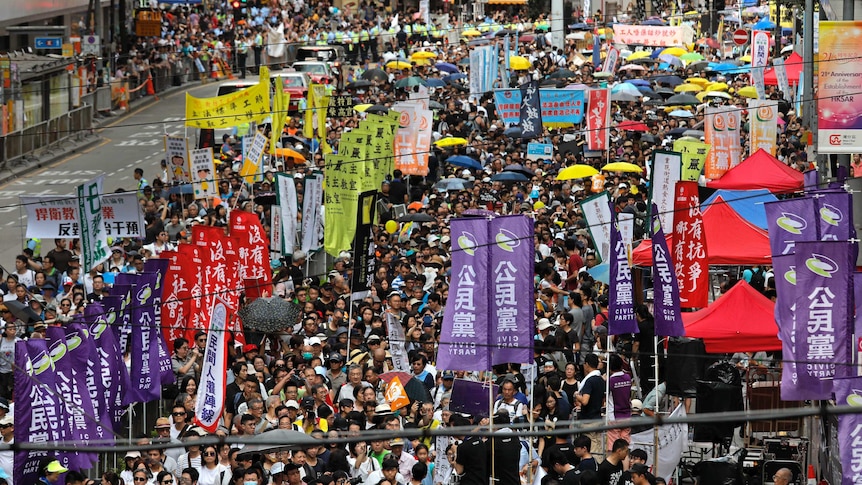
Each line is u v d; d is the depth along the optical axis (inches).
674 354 1595.7
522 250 1519.4
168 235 2610.7
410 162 3080.7
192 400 1675.7
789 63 4274.1
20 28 5236.2
